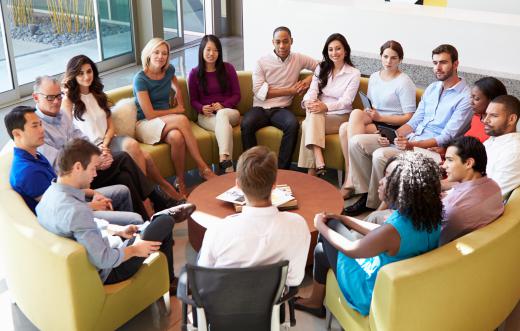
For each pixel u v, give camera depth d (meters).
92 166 2.68
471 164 2.73
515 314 3.27
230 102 4.86
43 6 6.95
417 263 2.46
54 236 2.67
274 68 4.92
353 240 2.71
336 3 5.79
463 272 2.53
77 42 7.54
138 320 3.22
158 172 4.32
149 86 4.55
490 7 7.36
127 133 4.44
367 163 4.29
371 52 5.61
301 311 3.26
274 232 2.34
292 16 5.94
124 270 2.90
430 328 2.56
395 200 2.55
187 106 4.96
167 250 3.23
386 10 5.48
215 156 4.76
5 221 2.84
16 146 3.11
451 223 2.76
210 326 2.44
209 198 3.77
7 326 3.18
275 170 2.33
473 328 2.75
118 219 3.34
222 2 9.70
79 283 2.64
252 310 2.39
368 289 2.66
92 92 4.13
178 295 2.47
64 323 2.76
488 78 3.66
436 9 5.62
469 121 4.02
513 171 3.09
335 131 4.68
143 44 8.40
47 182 3.12
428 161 2.54
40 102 3.57
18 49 6.79
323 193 3.82
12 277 3.03
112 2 7.85
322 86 4.77
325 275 3.06
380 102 4.59
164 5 8.61
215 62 4.82
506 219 2.75
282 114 4.78
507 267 2.78
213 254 2.38
